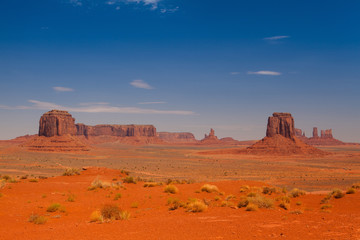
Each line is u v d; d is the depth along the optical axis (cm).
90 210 2119
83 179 4250
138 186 3719
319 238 1076
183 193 2817
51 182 3800
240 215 1689
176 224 1433
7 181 3731
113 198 2595
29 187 3167
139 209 2127
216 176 9844
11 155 17400
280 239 1080
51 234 1296
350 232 1143
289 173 11206
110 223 1531
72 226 1484
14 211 1983
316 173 11225
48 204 2264
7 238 1248
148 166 13738
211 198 2589
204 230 1277
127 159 18438
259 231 1227
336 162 17838
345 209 2008
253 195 2684
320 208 2084
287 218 1520
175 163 15962
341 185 7075
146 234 1237
